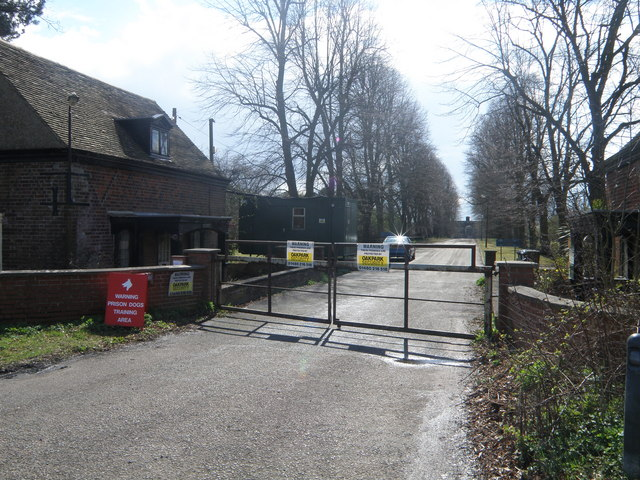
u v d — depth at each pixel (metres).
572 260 6.57
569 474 3.33
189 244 17.08
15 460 3.83
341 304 12.14
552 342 4.85
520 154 14.20
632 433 2.72
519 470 3.64
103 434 4.34
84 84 17.86
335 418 4.81
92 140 14.76
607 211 5.46
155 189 16.97
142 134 17.05
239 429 4.50
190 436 4.33
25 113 13.64
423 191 45.53
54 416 4.73
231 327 9.09
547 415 4.00
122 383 5.76
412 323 9.66
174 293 9.73
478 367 6.62
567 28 11.20
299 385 5.80
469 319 10.08
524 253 11.93
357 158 35.81
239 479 3.61
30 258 13.66
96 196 14.34
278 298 13.14
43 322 8.37
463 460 3.95
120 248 15.05
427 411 5.03
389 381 6.05
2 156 13.70
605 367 4.22
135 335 8.11
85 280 8.73
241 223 26.12
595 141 10.00
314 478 3.65
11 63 14.95
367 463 3.89
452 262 32.78
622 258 6.45
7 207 13.80
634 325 4.29
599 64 10.73
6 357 6.63
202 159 21.55
